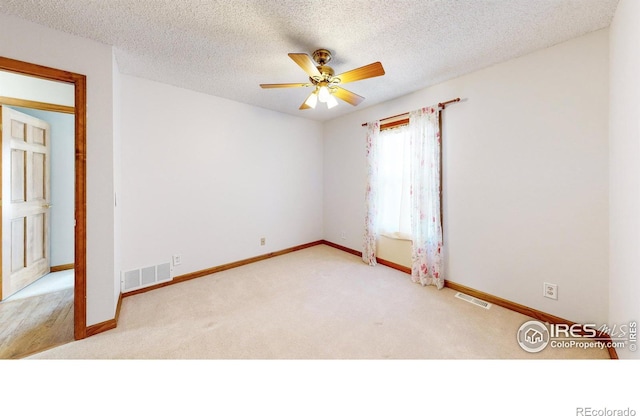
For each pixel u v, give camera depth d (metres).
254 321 2.06
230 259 3.36
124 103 2.46
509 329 1.95
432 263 2.81
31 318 2.10
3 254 2.41
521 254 2.19
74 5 1.49
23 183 2.65
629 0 1.32
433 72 2.45
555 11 1.57
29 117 2.71
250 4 1.51
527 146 2.12
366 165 3.56
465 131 2.53
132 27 1.72
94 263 1.86
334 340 1.81
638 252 1.21
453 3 1.51
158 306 2.31
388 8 1.55
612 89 1.64
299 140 4.11
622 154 1.45
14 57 1.58
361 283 2.87
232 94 3.05
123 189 2.47
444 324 2.02
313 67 1.82
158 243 2.73
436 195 2.71
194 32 1.79
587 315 1.85
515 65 2.16
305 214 4.27
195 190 3.00
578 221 1.88
